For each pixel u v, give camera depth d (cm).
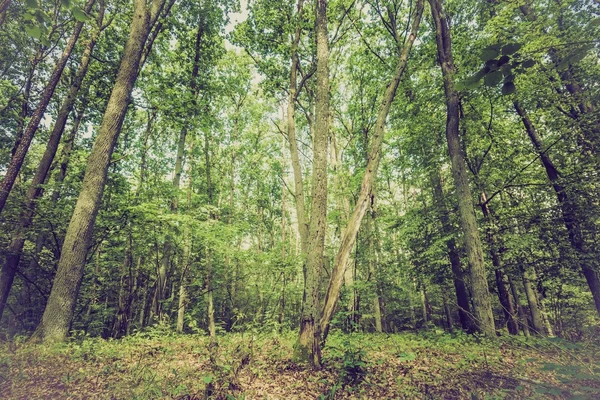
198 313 1936
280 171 2311
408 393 473
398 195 2734
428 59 1349
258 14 1427
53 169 1530
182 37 1600
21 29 1209
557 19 1148
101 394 448
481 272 934
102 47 1457
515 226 1288
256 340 844
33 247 1320
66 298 742
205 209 1257
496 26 1091
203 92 1664
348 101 2123
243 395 448
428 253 1284
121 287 1473
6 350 616
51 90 1050
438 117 1392
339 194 1820
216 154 2175
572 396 242
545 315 1727
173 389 454
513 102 1262
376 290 1606
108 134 862
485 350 712
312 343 623
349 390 484
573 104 1150
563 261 1181
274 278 1728
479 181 1317
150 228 1215
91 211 809
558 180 1160
